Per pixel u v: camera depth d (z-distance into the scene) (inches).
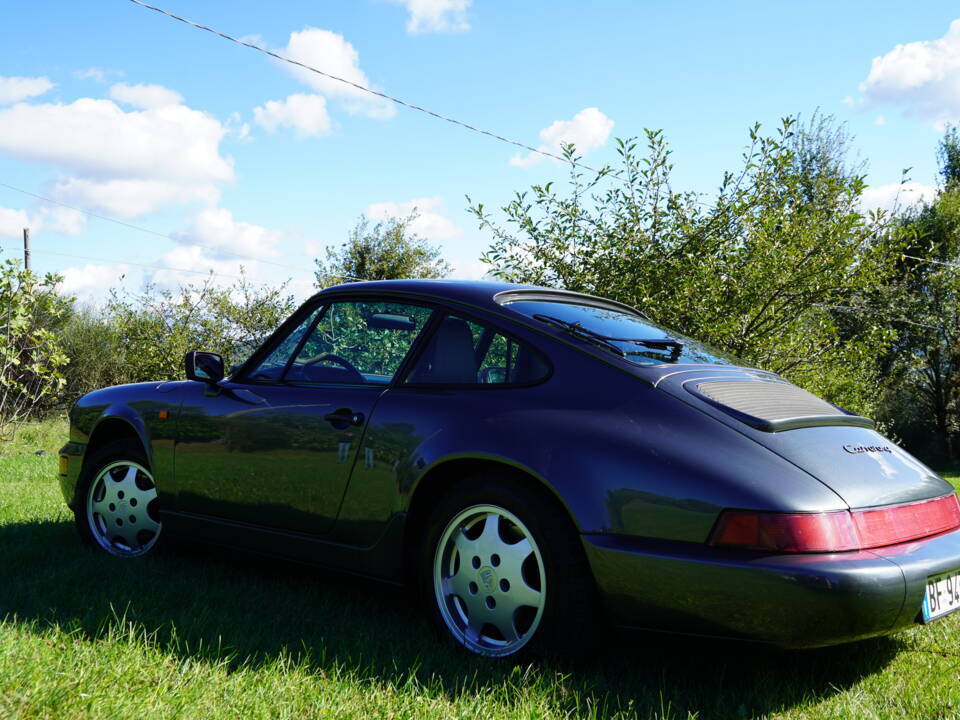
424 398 120.0
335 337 138.9
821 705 96.2
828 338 330.6
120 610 119.1
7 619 112.9
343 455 124.7
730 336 315.3
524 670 101.0
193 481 148.2
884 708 95.7
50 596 126.3
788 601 88.3
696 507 94.0
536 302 133.3
